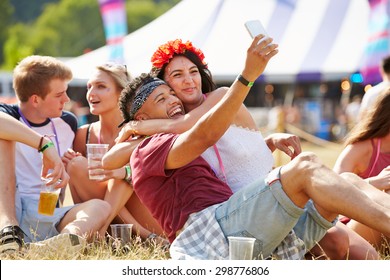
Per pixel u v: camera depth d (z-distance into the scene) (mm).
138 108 10766
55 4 185000
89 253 11031
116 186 12562
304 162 9312
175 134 10117
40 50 168750
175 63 11008
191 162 10195
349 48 37688
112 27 33688
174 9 39000
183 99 11062
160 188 10180
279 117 57250
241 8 37812
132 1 183750
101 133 13547
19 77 12938
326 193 9109
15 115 13023
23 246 11078
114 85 13258
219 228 9711
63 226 12016
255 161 10758
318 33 38125
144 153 10164
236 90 9383
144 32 37812
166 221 10180
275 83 77125
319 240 10125
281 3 38312
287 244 9891
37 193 12773
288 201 9383
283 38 38312
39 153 12750
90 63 38656
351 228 11773
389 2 32406
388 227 8922
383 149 12453
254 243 9500
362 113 13117
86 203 12047
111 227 11828
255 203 9555
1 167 11484
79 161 12789
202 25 37312
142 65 35656
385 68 21641
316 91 75375
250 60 9320
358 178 10133
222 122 9508
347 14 38625
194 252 9695
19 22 197250
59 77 12922
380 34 32219
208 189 10078
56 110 13055
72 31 174625
